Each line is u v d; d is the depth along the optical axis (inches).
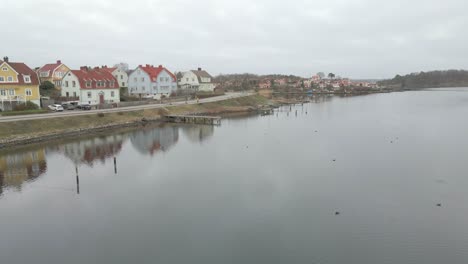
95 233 740.0
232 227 758.5
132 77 3580.2
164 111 2610.7
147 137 1828.2
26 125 1726.1
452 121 2277.3
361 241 693.9
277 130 2042.3
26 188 1015.0
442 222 771.4
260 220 790.5
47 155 1408.7
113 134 1908.2
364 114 2802.7
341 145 1563.7
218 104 3169.3
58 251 670.5
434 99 4606.3
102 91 2817.4
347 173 1130.0
